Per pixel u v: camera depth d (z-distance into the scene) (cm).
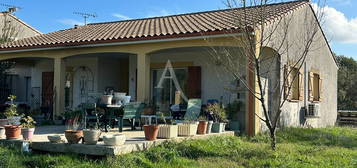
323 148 907
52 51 1464
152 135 798
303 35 1480
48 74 1750
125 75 1673
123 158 669
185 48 1271
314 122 1636
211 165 688
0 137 836
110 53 1404
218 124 1009
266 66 1262
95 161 677
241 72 1228
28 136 794
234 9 926
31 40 1666
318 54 1698
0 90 1936
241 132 1116
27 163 683
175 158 710
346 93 3531
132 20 1923
